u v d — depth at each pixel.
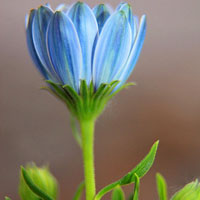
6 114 0.61
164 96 0.66
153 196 0.54
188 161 0.59
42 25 0.29
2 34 0.71
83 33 0.29
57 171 0.57
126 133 0.60
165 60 0.72
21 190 0.31
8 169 0.57
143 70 0.69
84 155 0.30
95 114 0.30
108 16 0.29
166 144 0.60
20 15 0.72
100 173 0.57
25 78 0.65
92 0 0.68
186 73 0.70
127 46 0.29
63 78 0.29
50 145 0.59
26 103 0.62
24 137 0.59
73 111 0.30
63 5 0.30
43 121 0.61
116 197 0.32
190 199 0.30
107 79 0.29
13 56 0.68
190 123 0.62
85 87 0.29
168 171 0.57
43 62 0.29
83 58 0.29
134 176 0.29
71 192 0.56
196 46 0.74
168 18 0.77
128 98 0.64
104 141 0.59
